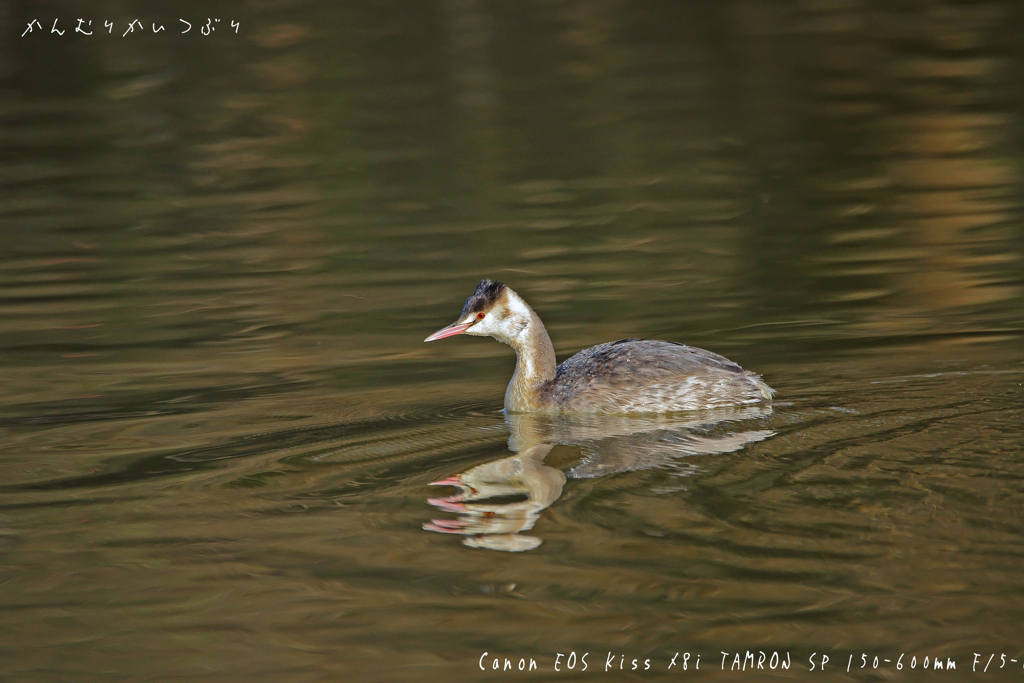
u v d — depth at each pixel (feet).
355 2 130.41
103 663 24.53
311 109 95.61
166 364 48.11
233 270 62.39
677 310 53.21
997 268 56.24
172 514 31.65
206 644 25.12
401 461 35.58
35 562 28.91
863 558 26.66
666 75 101.04
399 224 69.72
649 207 70.69
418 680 23.68
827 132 83.76
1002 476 31.04
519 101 95.20
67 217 73.05
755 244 63.00
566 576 26.86
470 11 127.24
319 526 30.50
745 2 128.77
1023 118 82.58
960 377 41.27
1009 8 116.06
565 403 40.88
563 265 61.16
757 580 26.07
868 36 109.60
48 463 36.24
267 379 45.93
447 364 48.06
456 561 28.04
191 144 88.38
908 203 68.33
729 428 37.17
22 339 51.78
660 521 29.25
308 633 25.32
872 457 33.01
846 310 51.57
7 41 114.62
